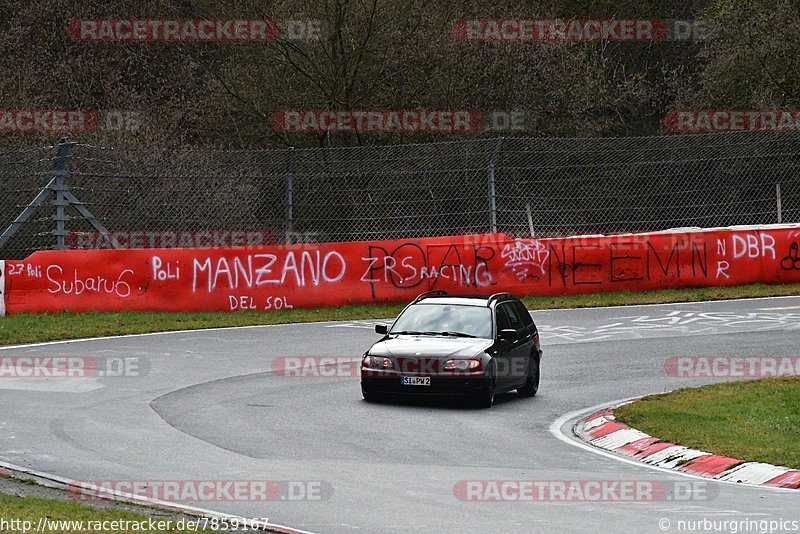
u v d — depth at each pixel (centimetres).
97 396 5694
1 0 14662
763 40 14212
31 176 9288
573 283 10031
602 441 4962
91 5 14800
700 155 11294
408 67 13812
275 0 13538
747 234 10488
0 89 13612
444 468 4216
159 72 14888
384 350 5791
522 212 10206
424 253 9650
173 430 4856
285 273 9356
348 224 10069
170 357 7081
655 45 17025
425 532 3225
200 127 13888
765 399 5803
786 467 4306
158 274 9044
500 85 13938
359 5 13362
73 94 14300
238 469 4109
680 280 10275
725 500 3759
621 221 10400
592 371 6900
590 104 14375
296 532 3219
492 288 9775
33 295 8712
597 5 16812
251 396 5819
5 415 5125
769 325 8600
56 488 3775
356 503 3594
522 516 3441
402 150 12912
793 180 10731
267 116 13675
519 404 5906
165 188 9694
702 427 5066
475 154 10000
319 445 4622
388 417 5372
